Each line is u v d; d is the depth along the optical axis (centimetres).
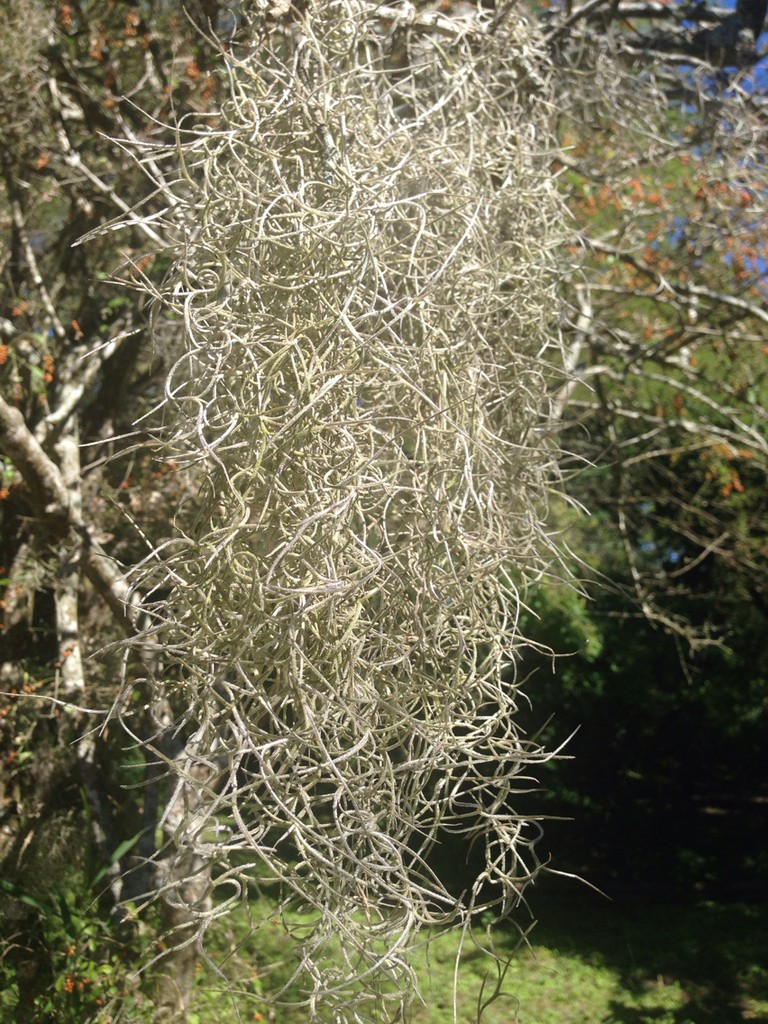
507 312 261
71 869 443
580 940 662
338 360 179
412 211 230
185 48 451
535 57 327
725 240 530
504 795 183
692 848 870
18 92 468
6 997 380
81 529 312
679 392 615
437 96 269
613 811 885
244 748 151
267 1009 416
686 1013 542
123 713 173
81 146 537
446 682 189
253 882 153
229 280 187
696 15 455
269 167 207
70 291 529
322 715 160
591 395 684
